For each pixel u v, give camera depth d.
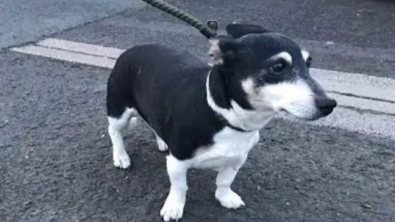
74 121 1.14
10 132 1.10
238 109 0.71
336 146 1.05
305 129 1.10
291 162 0.99
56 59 1.49
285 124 1.12
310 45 1.57
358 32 1.68
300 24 1.75
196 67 0.79
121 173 0.96
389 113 1.17
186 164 0.78
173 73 0.80
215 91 0.71
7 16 1.85
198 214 0.85
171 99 0.78
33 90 1.29
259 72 0.68
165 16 1.86
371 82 1.32
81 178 0.95
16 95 1.27
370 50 1.53
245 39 0.69
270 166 0.98
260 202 0.88
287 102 0.67
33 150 1.03
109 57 1.49
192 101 0.75
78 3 2.00
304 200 0.89
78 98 1.25
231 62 0.69
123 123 0.94
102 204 0.88
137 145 1.04
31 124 1.13
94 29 1.72
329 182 0.94
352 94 1.26
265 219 0.85
